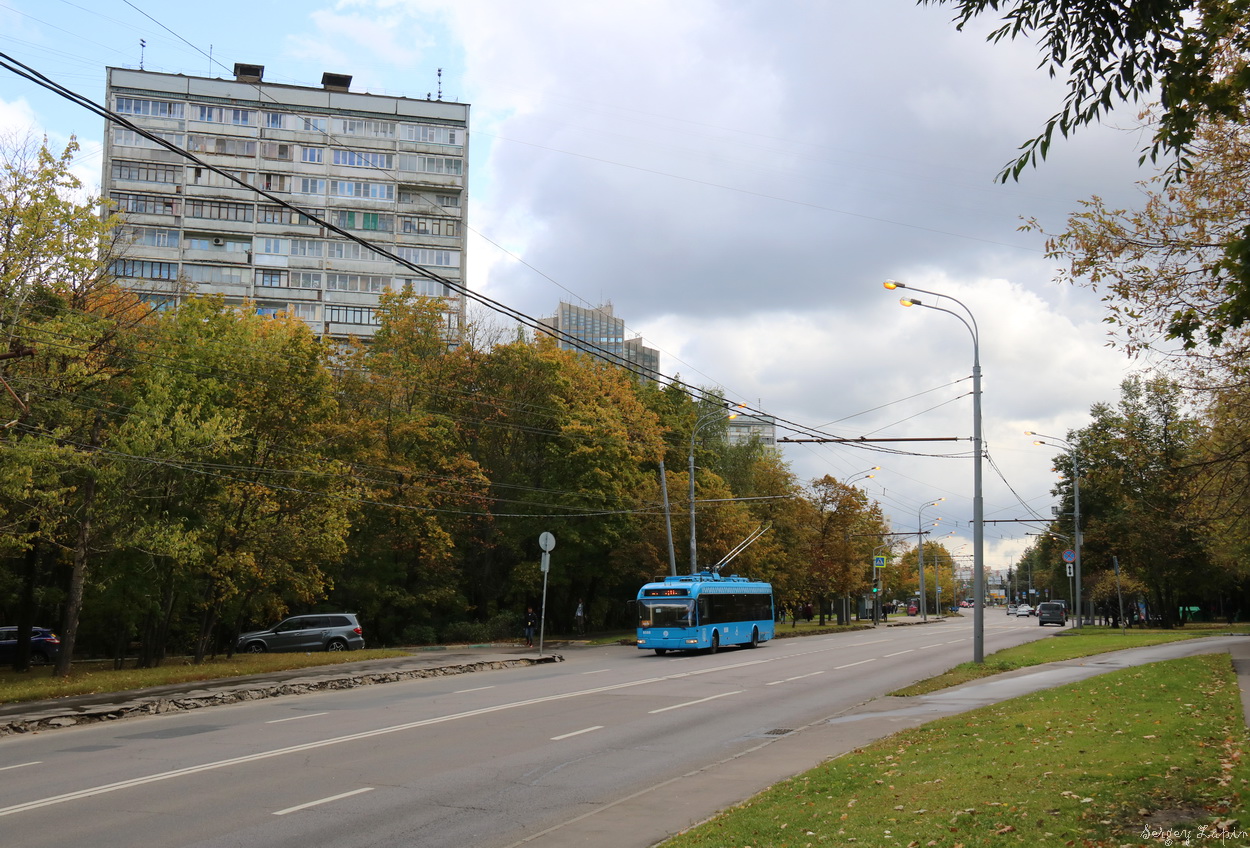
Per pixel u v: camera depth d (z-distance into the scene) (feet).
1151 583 186.50
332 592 144.46
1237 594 228.84
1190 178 38.58
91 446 87.30
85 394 89.86
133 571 98.53
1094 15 26.21
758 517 204.13
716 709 60.70
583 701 65.36
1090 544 206.69
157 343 100.42
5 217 81.00
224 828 29.96
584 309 380.58
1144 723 40.78
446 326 169.27
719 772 38.27
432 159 243.19
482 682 80.94
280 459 106.42
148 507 97.35
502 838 28.91
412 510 139.54
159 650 104.83
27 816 31.53
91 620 121.19
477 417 158.51
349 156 238.68
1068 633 147.95
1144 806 24.90
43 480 81.41
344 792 35.47
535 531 157.89
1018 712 48.19
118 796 34.65
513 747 45.98
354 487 113.19
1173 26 25.95
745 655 113.91
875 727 49.49
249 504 103.91
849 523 222.89
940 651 113.09
